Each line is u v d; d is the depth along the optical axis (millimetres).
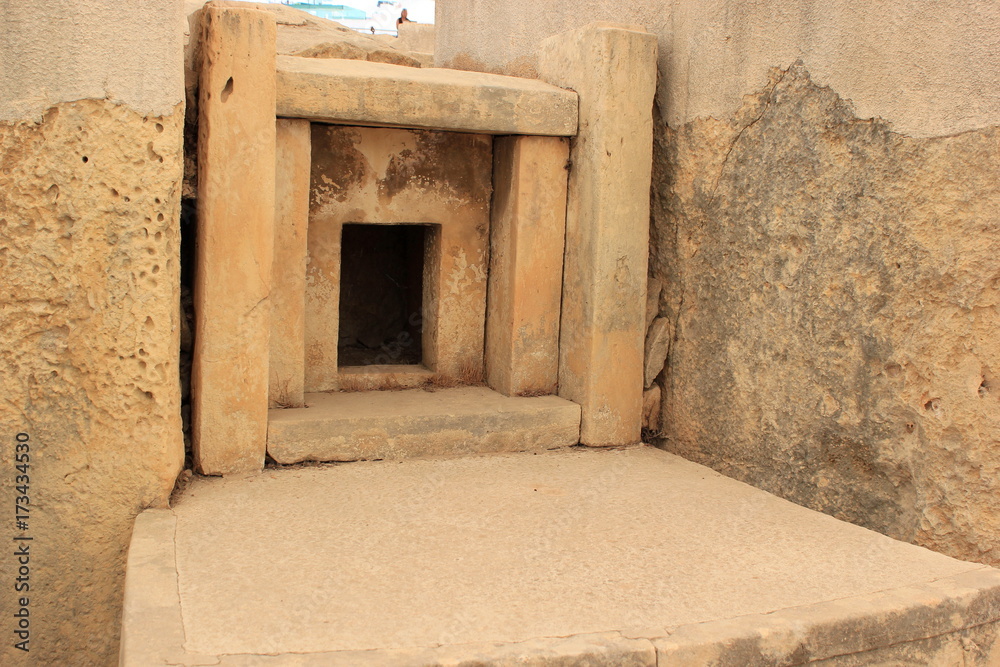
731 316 3873
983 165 2881
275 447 3688
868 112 3215
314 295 4176
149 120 3107
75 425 3143
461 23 6332
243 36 3408
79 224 3068
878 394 3262
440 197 4340
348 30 7391
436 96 3879
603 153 3971
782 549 3000
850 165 3297
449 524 3168
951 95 2947
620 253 4062
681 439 4188
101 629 3227
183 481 3469
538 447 4109
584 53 4070
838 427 3410
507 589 2643
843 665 2492
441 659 2203
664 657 2301
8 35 2934
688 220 4066
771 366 3682
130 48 3062
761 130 3654
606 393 4137
